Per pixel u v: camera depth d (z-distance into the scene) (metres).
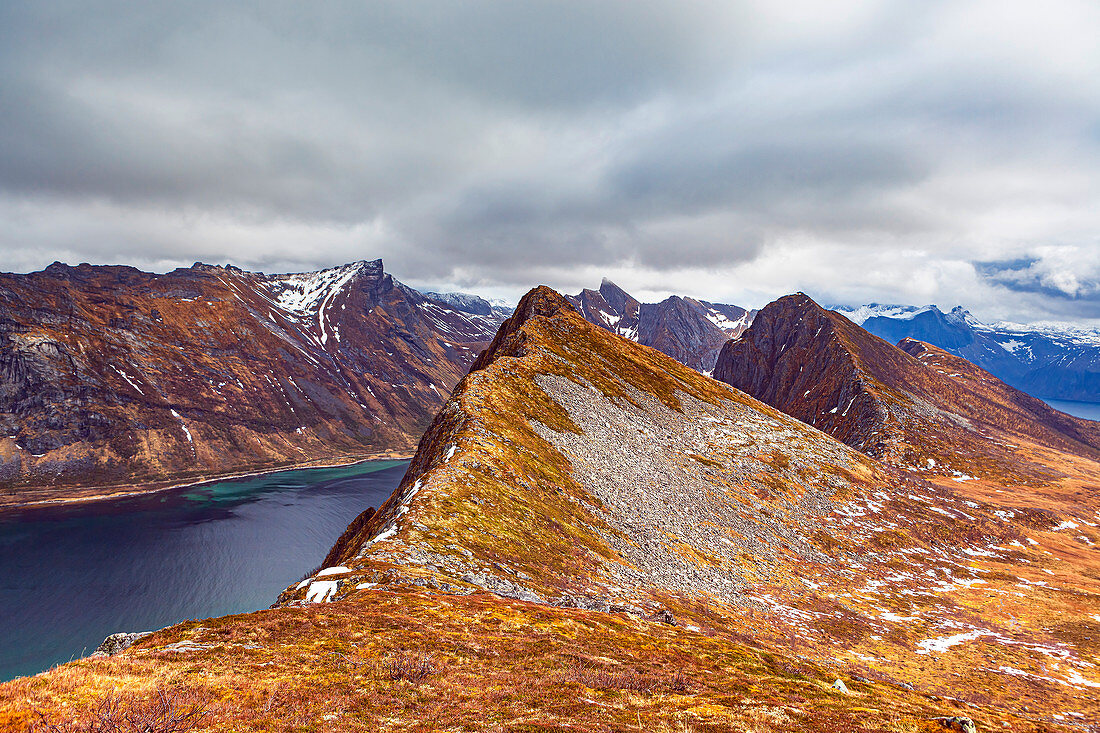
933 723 29.44
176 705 20.88
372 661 30.34
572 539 77.19
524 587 55.91
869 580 107.81
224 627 33.34
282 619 35.94
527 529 72.69
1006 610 98.19
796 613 84.62
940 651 79.44
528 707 26.38
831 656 70.69
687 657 40.28
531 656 35.12
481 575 54.72
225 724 20.62
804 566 106.88
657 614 60.25
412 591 45.97
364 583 47.59
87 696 20.44
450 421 108.94
